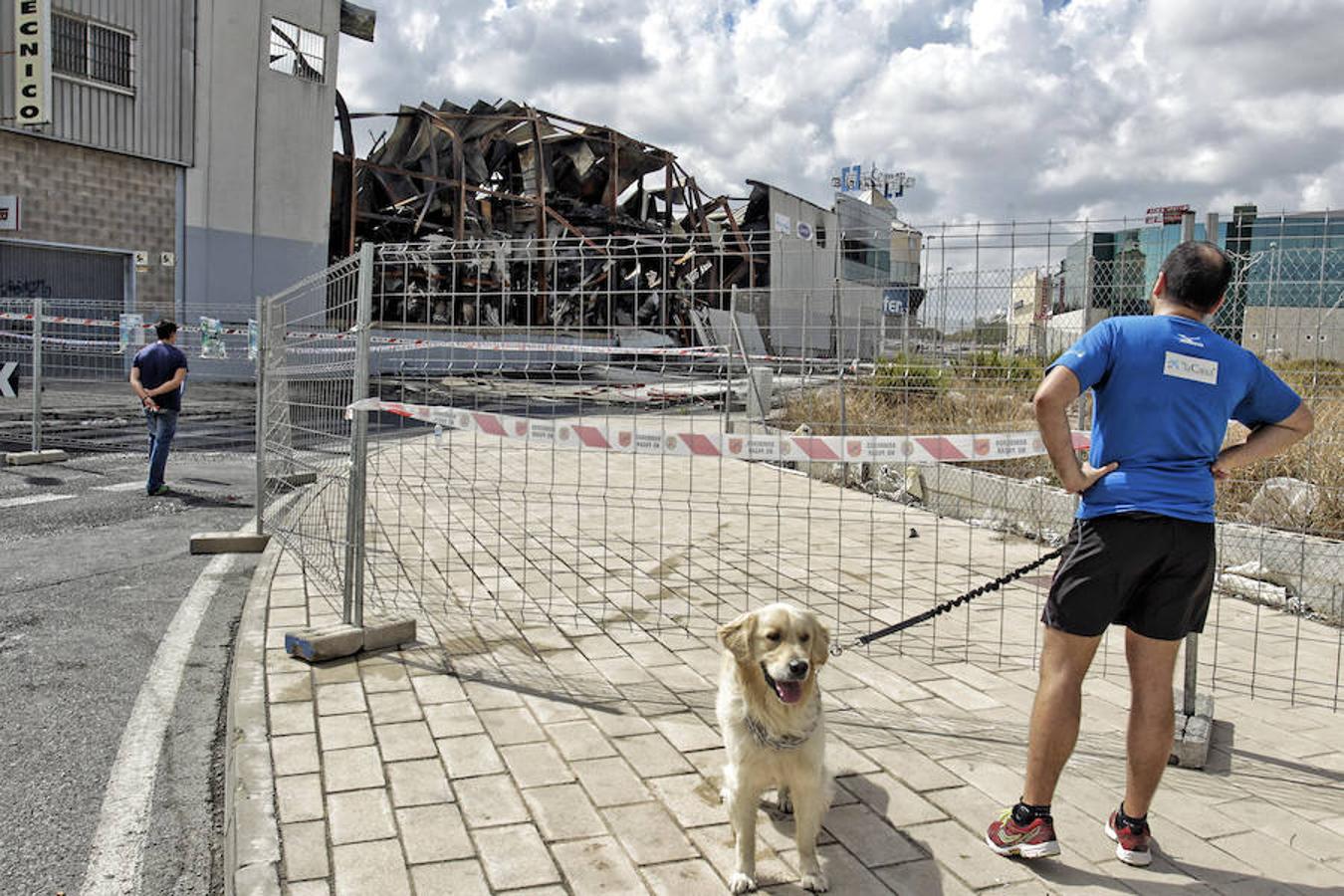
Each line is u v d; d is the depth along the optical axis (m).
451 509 9.51
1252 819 3.51
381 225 31.52
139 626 5.72
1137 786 3.17
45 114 19.09
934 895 2.97
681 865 3.09
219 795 3.73
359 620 5.15
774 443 4.66
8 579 6.60
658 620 5.80
